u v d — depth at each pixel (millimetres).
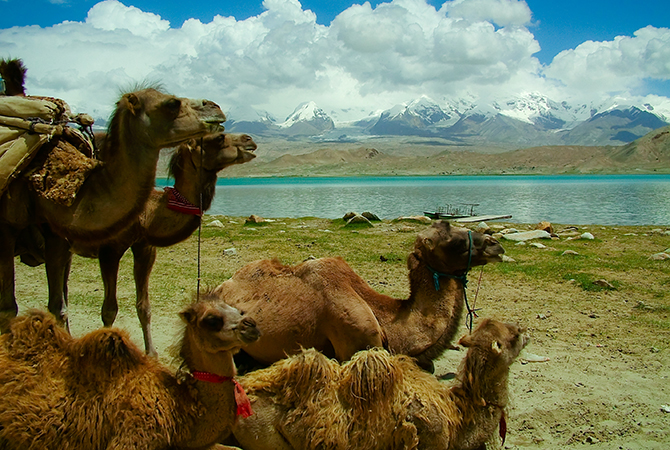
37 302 9781
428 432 4668
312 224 23391
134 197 5605
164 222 6406
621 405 6305
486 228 21500
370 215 25141
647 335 8664
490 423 5035
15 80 6219
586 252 16172
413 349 5766
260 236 18516
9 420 3789
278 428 4590
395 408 4613
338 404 4566
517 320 9391
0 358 3992
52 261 6000
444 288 5969
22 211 5672
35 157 5617
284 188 93562
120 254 6344
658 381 6949
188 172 6441
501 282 12148
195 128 5629
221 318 3881
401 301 5992
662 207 42156
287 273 5988
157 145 5551
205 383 4078
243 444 4656
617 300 10719
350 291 5789
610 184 97062
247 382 4723
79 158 5609
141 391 4004
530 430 5777
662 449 5430
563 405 6262
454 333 5973
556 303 10477
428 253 5883
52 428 3834
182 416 4066
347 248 16062
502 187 89875
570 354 7848
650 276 12773
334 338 5727
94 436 3889
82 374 4012
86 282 11516
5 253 5734
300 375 4566
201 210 6477
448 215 31047
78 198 5594
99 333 4047
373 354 4594
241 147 6555
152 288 10797
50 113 5684
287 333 5719
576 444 5535
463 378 5027
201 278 11750
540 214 36156
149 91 5605
